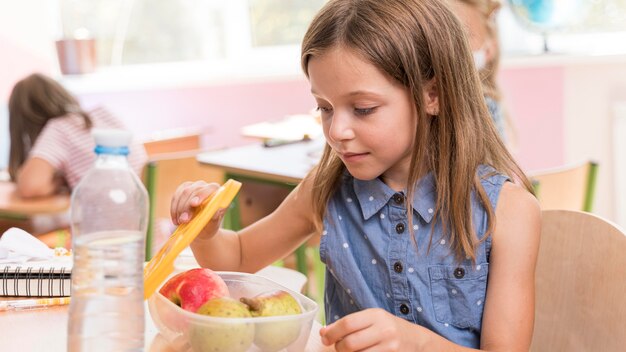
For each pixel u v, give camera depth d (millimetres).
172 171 2883
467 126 1217
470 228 1208
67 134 3059
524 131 4012
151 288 1019
